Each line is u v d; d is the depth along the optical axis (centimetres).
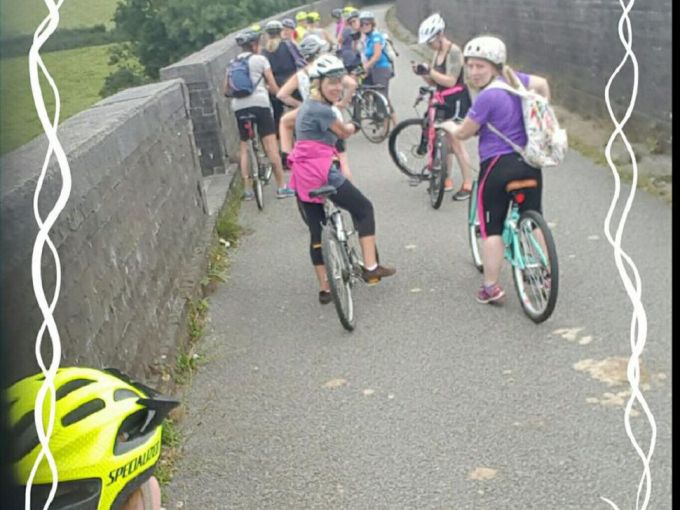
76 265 388
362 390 496
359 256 702
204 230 777
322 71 587
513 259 571
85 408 198
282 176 980
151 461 203
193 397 509
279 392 505
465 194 867
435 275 671
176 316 573
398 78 1894
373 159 1106
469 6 2119
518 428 437
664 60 887
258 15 2978
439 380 498
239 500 401
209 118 1020
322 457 430
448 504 383
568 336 534
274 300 664
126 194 504
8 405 192
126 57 2694
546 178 908
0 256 274
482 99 547
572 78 1233
